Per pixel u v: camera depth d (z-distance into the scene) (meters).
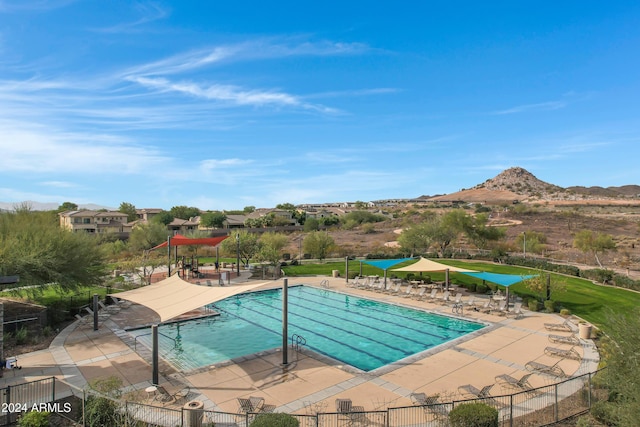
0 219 23.45
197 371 15.43
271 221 105.12
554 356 17.12
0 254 19.75
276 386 14.05
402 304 27.38
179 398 12.93
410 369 15.70
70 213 84.12
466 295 30.62
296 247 67.56
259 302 29.28
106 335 20.05
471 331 21.83
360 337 20.78
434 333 21.47
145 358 16.83
